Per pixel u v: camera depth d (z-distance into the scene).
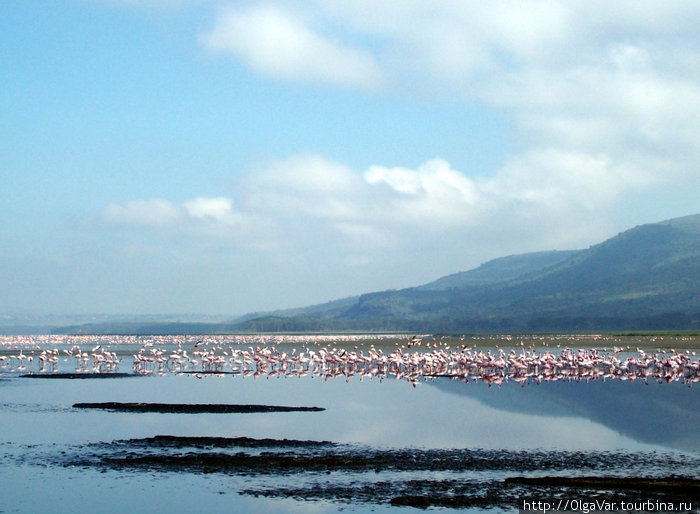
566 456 34.75
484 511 26.44
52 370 86.62
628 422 45.03
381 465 32.91
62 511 26.86
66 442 38.31
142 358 88.44
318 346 151.12
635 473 31.42
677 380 71.69
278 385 67.94
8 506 27.45
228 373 81.56
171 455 34.84
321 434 40.72
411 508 26.80
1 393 60.78
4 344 175.25
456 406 52.44
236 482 30.30
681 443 38.12
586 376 75.88
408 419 46.06
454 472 31.69
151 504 27.53
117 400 56.09
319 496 28.23
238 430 41.97
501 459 34.06
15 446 37.31
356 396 58.94
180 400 56.41
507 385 67.56
